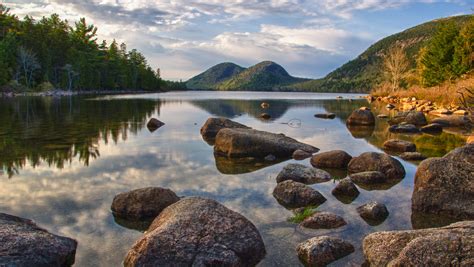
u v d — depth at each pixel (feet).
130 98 216.74
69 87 289.94
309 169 34.17
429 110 109.19
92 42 384.06
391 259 17.07
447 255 15.03
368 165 35.88
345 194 29.27
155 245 17.70
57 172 36.22
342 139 59.26
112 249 20.21
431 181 26.27
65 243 19.16
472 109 69.87
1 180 33.19
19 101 162.20
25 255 16.81
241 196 29.04
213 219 19.65
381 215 24.70
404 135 64.49
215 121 63.21
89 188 31.09
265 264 18.54
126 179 33.94
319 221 23.03
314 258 18.58
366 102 192.54
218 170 37.81
